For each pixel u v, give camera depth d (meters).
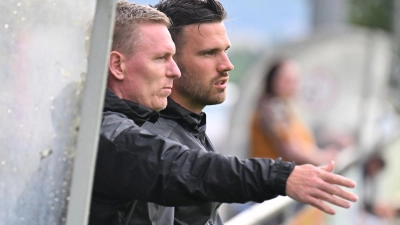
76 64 5.62
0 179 5.64
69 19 5.65
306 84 20.81
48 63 5.64
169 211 6.93
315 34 21.12
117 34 6.93
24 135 5.64
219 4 8.19
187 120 7.73
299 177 5.85
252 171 5.90
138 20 6.93
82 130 5.43
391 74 26.52
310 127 20.88
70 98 5.61
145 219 6.63
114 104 6.72
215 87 8.18
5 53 5.65
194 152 6.05
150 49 6.90
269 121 18.83
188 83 8.09
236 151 19.33
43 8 5.66
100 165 6.16
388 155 17.80
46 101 5.63
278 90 19.05
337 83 21.27
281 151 18.89
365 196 17.06
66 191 5.58
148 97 6.93
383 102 22.75
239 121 19.36
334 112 21.16
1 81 5.65
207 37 8.08
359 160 17.03
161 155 6.03
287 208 12.79
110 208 6.38
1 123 5.64
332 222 14.79
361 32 21.66
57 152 5.60
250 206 17.83
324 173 5.82
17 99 5.64
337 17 29.36
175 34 8.12
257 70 19.44
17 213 5.61
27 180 5.62
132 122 6.45
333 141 20.92
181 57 8.10
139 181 6.04
